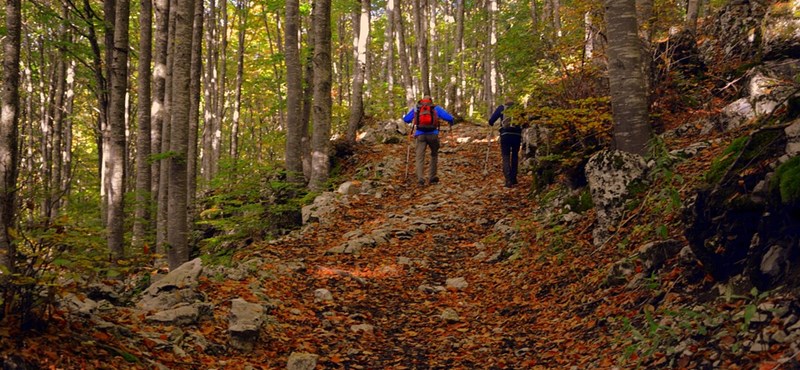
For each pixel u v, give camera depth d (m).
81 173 23.06
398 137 17.08
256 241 9.90
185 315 4.95
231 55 27.48
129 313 4.84
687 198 5.45
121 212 9.23
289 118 12.00
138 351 4.07
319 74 12.13
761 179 4.00
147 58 11.45
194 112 14.19
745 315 3.42
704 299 4.18
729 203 4.11
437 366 4.93
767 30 9.16
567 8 9.19
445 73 28.56
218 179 10.81
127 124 21.56
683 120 8.64
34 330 3.55
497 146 15.90
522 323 5.63
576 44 9.02
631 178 6.55
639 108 6.92
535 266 6.91
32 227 3.74
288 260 7.85
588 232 6.99
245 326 4.88
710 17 13.14
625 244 5.84
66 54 12.46
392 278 7.39
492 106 23.50
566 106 8.50
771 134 4.26
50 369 3.31
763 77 8.14
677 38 9.87
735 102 7.47
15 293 3.58
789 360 2.99
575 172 8.34
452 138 17.39
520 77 10.71
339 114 20.33
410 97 21.19
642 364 3.89
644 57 8.81
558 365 4.53
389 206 11.38
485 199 10.96
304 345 5.17
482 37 25.45
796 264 3.55
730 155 4.59
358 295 6.70
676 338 3.88
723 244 4.18
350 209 11.08
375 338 5.60
